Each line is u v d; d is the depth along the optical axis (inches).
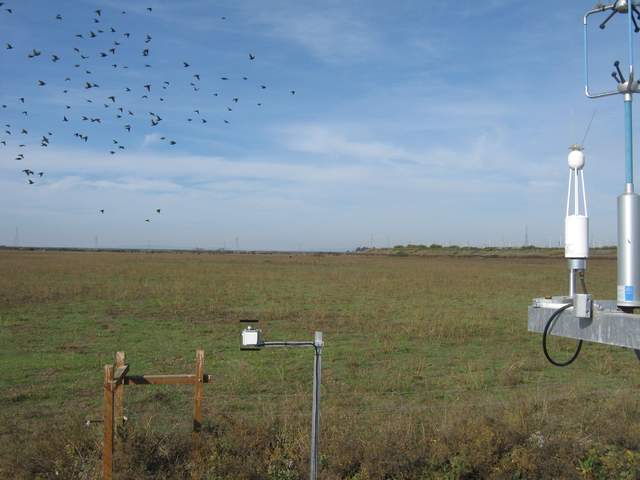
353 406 330.3
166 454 222.7
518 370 442.9
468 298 1077.8
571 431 258.1
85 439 233.0
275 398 351.9
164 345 551.5
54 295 1009.5
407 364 466.3
